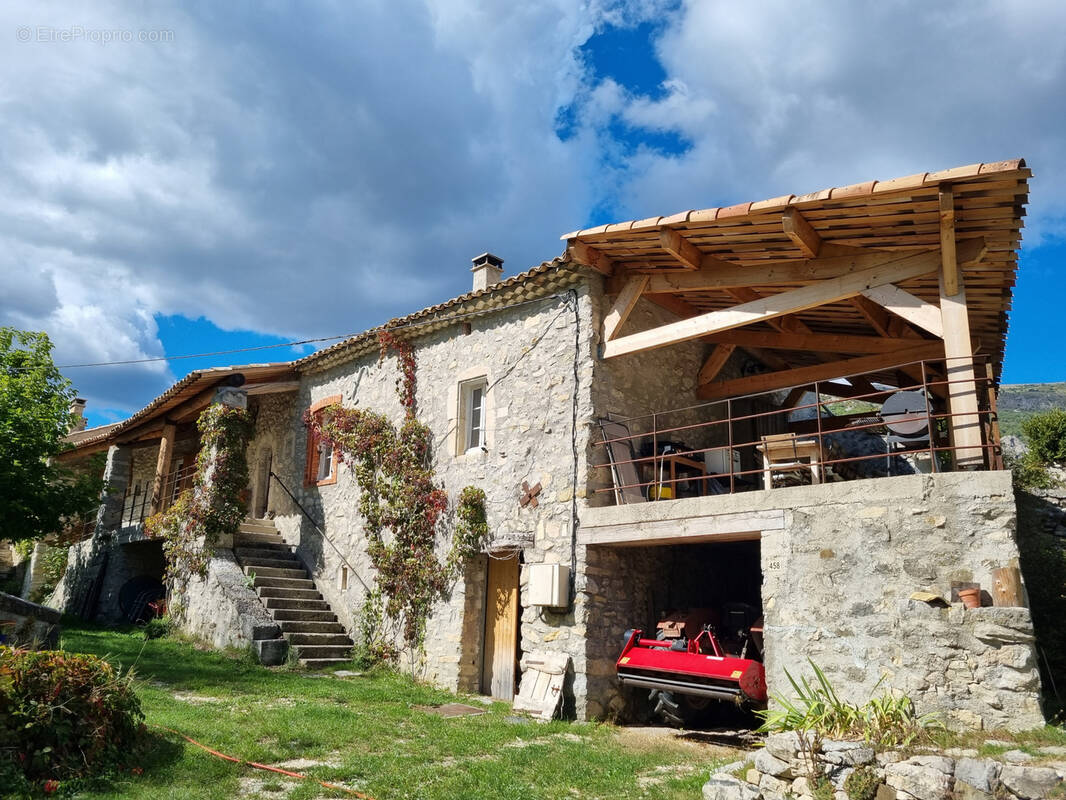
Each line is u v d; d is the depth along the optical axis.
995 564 5.61
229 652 10.46
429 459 10.59
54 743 4.69
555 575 8.13
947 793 4.20
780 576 6.65
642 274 8.66
